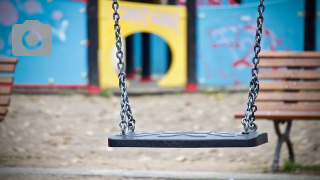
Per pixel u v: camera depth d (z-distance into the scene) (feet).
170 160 47.24
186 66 89.56
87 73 85.15
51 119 66.08
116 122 65.98
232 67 90.68
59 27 84.38
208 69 89.97
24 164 43.29
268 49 91.76
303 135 57.77
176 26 89.56
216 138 24.80
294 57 45.27
